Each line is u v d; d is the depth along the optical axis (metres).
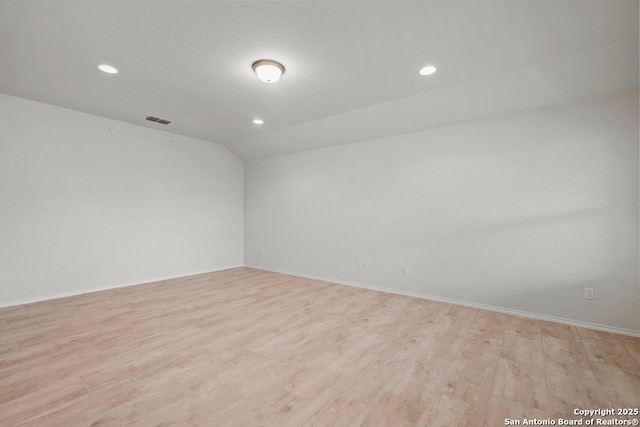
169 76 2.84
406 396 1.78
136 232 4.57
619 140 2.75
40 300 3.65
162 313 3.23
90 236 4.08
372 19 1.97
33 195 3.61
